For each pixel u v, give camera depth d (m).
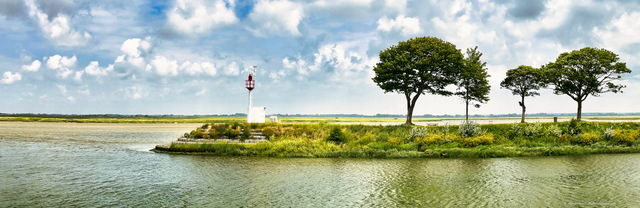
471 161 32.38
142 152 39.53
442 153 35.28
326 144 38.59
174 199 20.09
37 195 20.69
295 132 43.50
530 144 39.38
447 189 22.06
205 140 41.91
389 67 55.44
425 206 18.59
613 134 41.09
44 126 97.50
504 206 18.39
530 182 23.64
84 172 27.61
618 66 57.97
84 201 19.56
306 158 34.78
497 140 40.94
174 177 25.88
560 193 20.78
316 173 27.27
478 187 22.47
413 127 44.66
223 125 44.88
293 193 21.38
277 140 41.09
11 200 19.58
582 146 38.59
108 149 42.50
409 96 57.75
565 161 31.73
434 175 26.23
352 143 39.72
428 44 55.47
